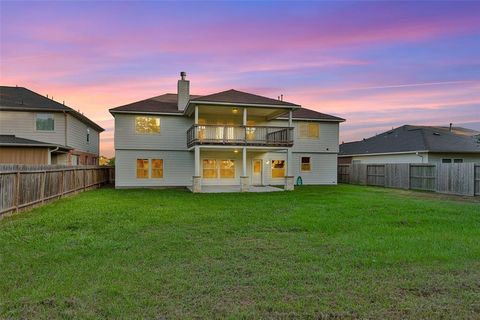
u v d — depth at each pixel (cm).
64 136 2027
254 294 381
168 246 598
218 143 1778
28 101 2020
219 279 429
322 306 350
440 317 327
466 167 1585
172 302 358
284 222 823
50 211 1009
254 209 1058
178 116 2116
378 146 2920
